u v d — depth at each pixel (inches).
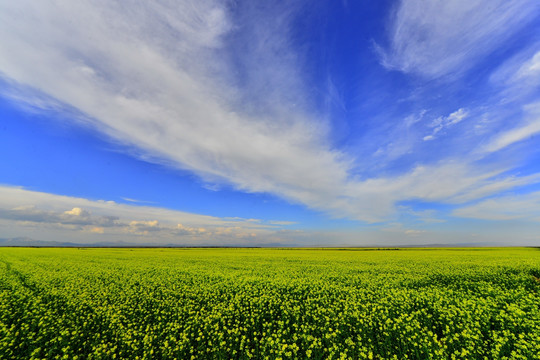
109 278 679.7
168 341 303.1
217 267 920.3
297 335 306.3
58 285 584.1
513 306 360.2
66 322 360.2
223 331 320.5
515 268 775.7
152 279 662.5
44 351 286.4
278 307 422.3
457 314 351.6
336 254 1673.2
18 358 271.7
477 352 253.9
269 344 276.1
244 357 267.0
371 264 980.6
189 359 270.7
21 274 732.7
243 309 406.3
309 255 1561.3
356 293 488.7
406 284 580.1
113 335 323.3
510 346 267.1
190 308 412.2
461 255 1384.1
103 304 434.0
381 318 348.5
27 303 426.6
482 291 484.4
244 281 621.0
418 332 292.8
